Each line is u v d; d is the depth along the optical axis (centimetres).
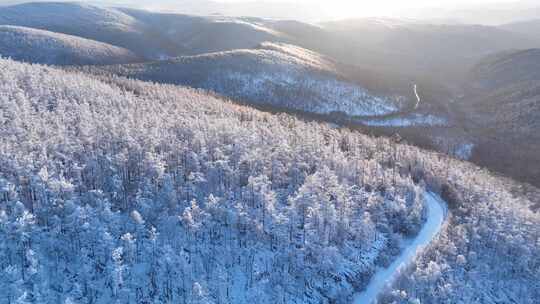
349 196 9462
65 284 6669
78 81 14650
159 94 15688
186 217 7325
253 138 10706
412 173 12950
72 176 8319
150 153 8706
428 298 7856
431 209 11306
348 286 8062
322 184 9275
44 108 11300
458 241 9388
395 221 10019
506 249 9644
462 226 9981
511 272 9506
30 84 12900
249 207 8744
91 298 6575
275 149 10519
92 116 11412
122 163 8719
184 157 9688
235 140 10206
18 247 6694
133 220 7725
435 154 14700
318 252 7925
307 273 7806
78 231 7038
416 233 10019
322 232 8281
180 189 8462
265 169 9538
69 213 7181
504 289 9131
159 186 8638
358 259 8619
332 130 14725
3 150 8050
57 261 6906
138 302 6719
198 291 6366
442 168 12988
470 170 13600
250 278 7588
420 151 14612
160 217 7838
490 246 9869
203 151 9606
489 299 8669
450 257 9062
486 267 9206
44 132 9675
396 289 7925
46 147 8769
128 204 8319
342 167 10719
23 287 6209
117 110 12238
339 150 11775
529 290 9231
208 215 7744
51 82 13588
